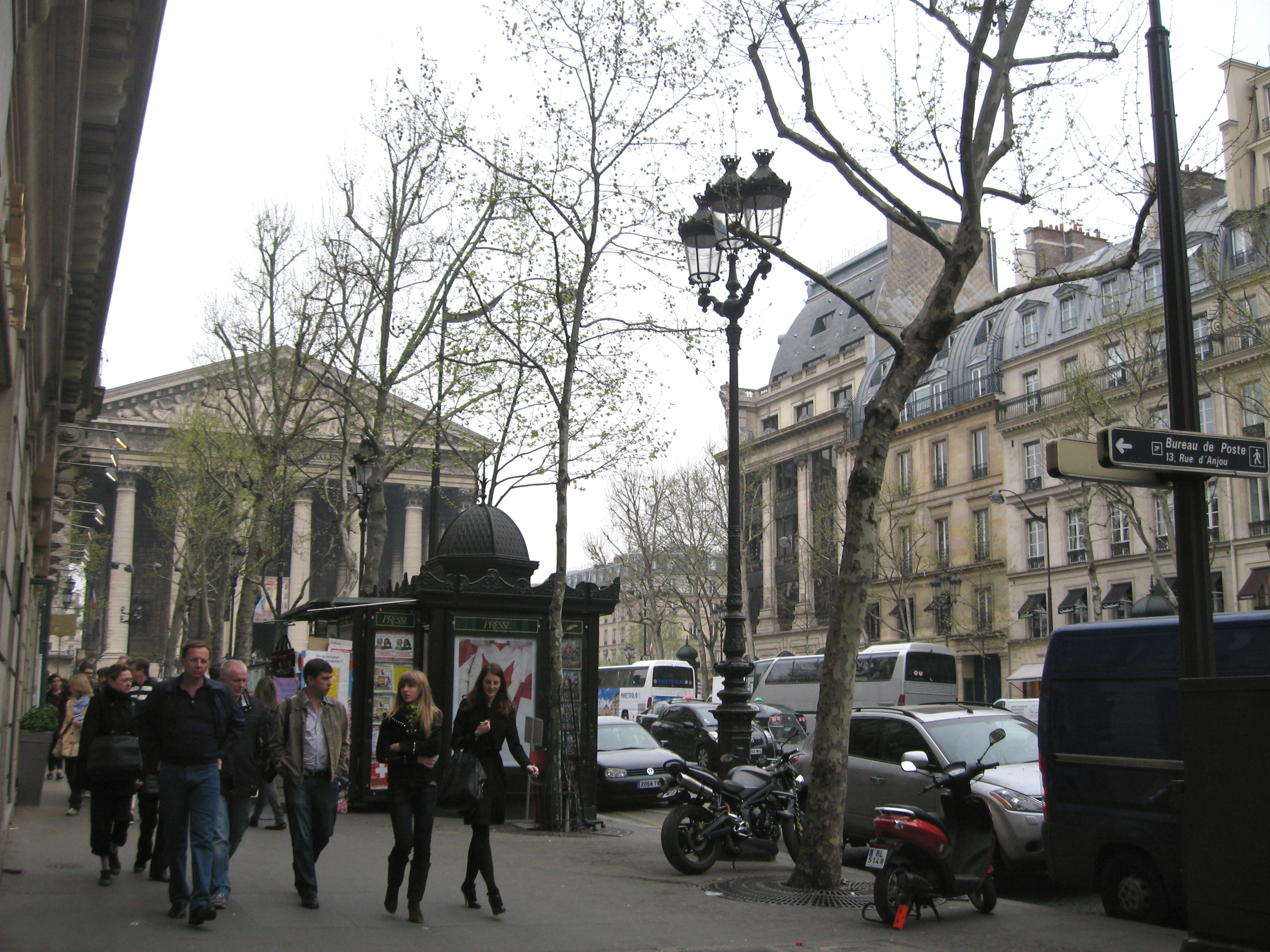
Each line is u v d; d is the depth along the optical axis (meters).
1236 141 10.65
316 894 8.55
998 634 52.22
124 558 71.50
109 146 11.57
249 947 7.04
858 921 8.95
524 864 11.73
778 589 68.62
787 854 13.72
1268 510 40.69
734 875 11.28
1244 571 41.28
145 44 10.38
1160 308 38.81
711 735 25.97
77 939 7.07
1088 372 36.53
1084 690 10.21
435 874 10.71
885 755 13.06
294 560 69.50
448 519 81.88
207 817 7.76
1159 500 44.94
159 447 68.25
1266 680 5.54
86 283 14.32
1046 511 50.72
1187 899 6.14
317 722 8.67
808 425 66.88
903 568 57.06
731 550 15.34
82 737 9.37
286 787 8.59
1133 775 9.69
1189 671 6.96
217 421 35.34
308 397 27.41
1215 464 7.11
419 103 17.41
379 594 19.80
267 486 27.89
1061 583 49.62
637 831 15.93
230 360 31.69
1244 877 5.57
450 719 16.16
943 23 10.69
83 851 11.52
